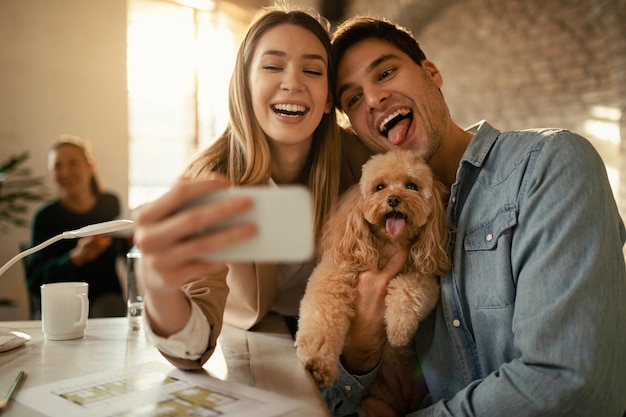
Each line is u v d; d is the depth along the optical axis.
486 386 0.87
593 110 3.55
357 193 1.25
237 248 0.57
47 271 2.74
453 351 1.08
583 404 0.79
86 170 3.07
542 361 0.81
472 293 1.04
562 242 0.87
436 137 1.28
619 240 0.91
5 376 0.85
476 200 1.07
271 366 0.93
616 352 0.81
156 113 4.85
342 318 1.07
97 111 4.30
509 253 0.98
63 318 1.08
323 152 1.41
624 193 3.33
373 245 1.18
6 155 3.90
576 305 0.82
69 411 0.70
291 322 1.46
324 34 1.31
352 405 1.20
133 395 0.77
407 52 1.29
